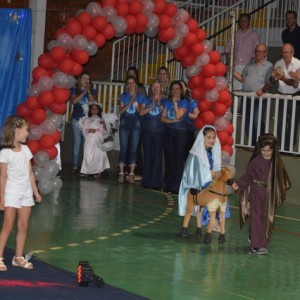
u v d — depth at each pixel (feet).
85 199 47.34
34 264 31.48
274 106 54.19
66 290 27.73
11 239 35.76
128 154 55.77
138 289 28.91
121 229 39.40
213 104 47.60
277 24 65.46
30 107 44.73
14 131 29.66
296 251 36.50
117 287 28.84
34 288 27.76
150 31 47.19
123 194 49.98
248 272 32.17
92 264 32.24
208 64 46.91
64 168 60.64
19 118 29.81
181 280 30.40
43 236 36.91
